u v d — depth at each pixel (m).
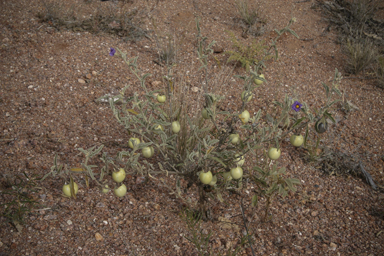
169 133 0.78
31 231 0.70
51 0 1.42
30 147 0.88
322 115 0.62
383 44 1.36
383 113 1.11
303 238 0.74
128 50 1.25
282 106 0.61
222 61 1.24
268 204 0.74
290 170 0.91
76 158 0.86
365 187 0.88
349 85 1.21
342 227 0.77
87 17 1.36
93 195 0.79
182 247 0.70
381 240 0.74
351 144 1.00
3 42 1.20
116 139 0.93
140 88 1.10
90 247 0.68
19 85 1.05
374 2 1.57
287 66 1.26
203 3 1.55
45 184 0.79
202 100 1.03
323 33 1.43
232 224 0.76
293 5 1.59
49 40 1.24
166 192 0.82
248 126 0.63
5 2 1.38
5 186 0.78
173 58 1.22
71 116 0.98
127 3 1.48
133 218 0.75
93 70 1.15
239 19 1.47
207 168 0.65
